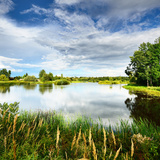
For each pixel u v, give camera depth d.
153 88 23.19
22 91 21.88
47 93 19.00
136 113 7.67
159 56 30.73
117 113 7.72
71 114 7.37
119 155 2.59
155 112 7.81
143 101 11.62
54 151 2.63
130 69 36.06
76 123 5.00
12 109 3.75
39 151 2.67
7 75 80.62
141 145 2.74
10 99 13.41
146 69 31.42
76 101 12.28
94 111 8.26
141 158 2.38
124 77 85.50
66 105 10.35
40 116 5.79
